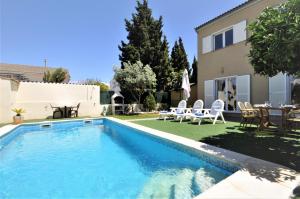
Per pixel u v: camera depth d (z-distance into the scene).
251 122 8.84
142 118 13.70
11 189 4.12
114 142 8.35
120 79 17.80
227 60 12.77
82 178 4.62
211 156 4.73
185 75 13.88
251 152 4.84
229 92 12.80
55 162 5.82
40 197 3.79
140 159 5.93
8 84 12.13
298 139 6.16
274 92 10.00
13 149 7.38
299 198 2.69
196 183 4.12
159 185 4.12
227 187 3.02
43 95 15.09
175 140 6.16
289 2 4.34
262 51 5.05
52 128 12.08
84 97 16.80
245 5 11.41
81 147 7.54
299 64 4.53
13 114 12.88
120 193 3.85
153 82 18.09
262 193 2.83
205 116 9.62
